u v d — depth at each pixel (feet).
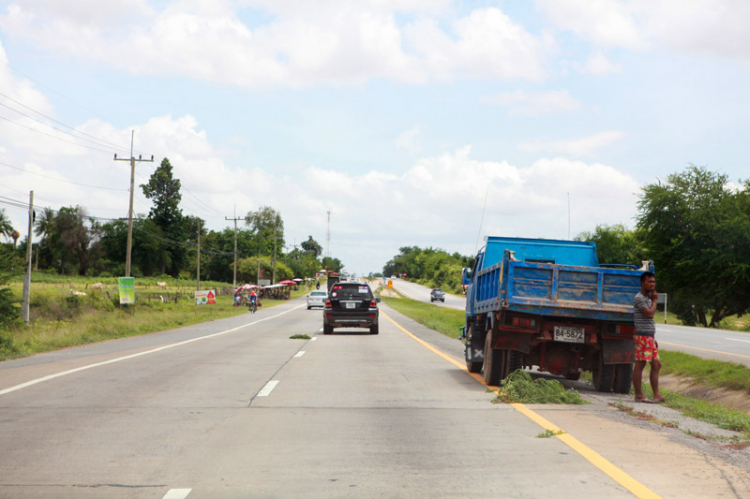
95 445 22.33
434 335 92.73
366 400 32.50
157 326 106.11
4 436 23.66
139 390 35.09
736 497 16.69
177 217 454.40
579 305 35.99
